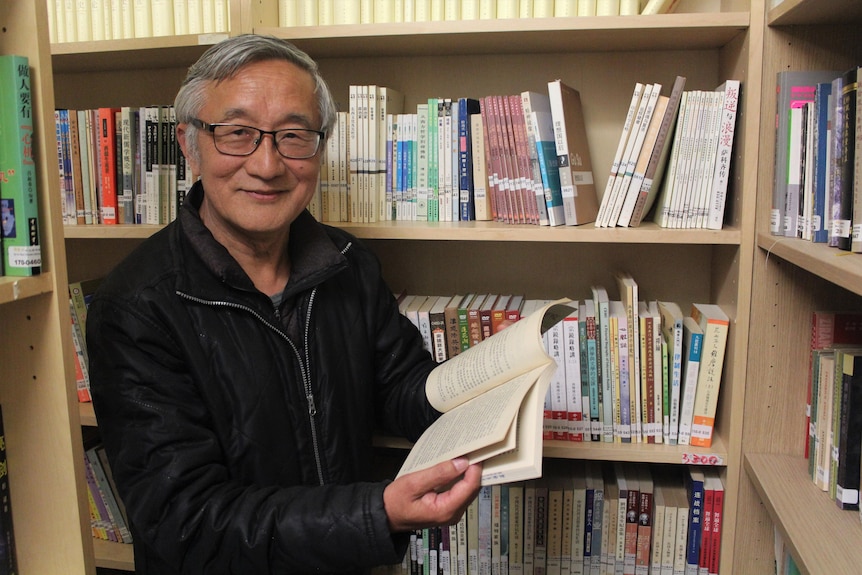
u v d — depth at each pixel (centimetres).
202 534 95
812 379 121
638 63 156
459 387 108
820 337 122
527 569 151
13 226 79
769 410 133
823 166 109
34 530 91
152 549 105
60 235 84
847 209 98
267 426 110
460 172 149
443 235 136
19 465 90
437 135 149
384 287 137
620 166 135
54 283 83
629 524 146
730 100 130
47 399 87
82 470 90
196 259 110
